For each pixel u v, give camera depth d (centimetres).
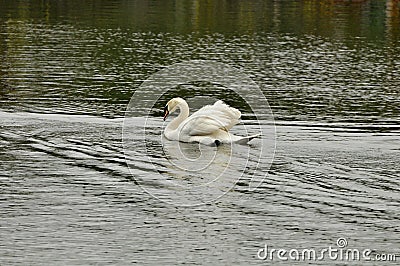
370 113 2262
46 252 1327
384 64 3161
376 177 1659
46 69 2836
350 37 3928
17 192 1570
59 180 1638
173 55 3241
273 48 3509
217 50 3400
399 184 1620
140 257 1320
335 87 2656
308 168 1714
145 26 4100
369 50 3525
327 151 1828
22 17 4359
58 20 4253
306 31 4091
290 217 1477
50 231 1405
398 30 4225
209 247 1363
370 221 1459
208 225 1447
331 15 4809
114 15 4538
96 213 1486
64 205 1515
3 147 1833
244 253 1345
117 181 1642
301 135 1972
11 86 2517
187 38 3728
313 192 1588
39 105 2250
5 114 2125
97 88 2534
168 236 1399
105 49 3338
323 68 3036
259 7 5144
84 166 1722
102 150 1827
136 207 1518
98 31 3869
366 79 2822
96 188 1603
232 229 1430
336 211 1500
